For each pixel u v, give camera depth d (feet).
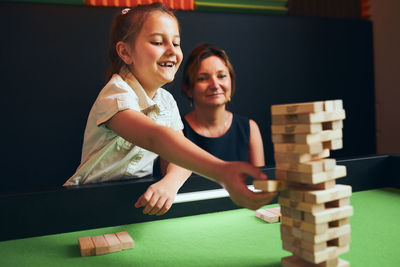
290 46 8.95
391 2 10.92
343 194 1.93
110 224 3.09
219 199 3.39
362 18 10.64
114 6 7.61
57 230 2.95
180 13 7.91
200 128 6.17
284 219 2.04
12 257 2.45
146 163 4.20
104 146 3.77
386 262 2.12
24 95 7.09
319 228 1.86
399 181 3.94
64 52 7.25
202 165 1.98
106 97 3.08
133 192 3.14
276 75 8.87
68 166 7.45
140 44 3.55
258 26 8.58
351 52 9.62
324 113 1.85
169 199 3.04
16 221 2.83
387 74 11.21
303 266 2.01
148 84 3.78
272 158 8.95
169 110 4.47
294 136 1.90
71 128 7.41
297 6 10.00
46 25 7.11
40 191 2.91
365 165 3.94
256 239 2.63
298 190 1.94
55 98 7.28
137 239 2.73
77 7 7.28
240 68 8.51
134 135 2.58
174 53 3.64
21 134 7.12
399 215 3.05
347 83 9.66
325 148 1.95
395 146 11.11
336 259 1.97
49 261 2.37
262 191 1.86
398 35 10.80
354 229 2.71
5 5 6.86
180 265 2.23
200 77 5.81
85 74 7.41
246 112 8.64
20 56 7.02
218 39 8.26
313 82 9.27
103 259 2.37
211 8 8.84
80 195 3.00
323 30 9.26
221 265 2.20
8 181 7.11
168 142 2.19
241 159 6.22
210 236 2.73
